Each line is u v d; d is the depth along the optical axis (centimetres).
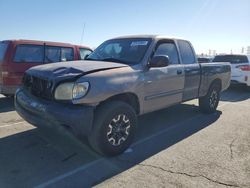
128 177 348
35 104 399
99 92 378
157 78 480
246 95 1068
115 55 505
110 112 390
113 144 405
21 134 495
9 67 736
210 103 686
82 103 369
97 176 350
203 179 346
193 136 512
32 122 421
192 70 583
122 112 409
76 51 905
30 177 343
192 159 405
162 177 349
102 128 386
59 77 382
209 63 672
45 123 390
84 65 420
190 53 612
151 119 630
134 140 485
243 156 420
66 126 371
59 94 378
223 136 515
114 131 404
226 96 1034
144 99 460
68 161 390
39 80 412
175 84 532
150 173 359
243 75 1116
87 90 369
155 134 520
